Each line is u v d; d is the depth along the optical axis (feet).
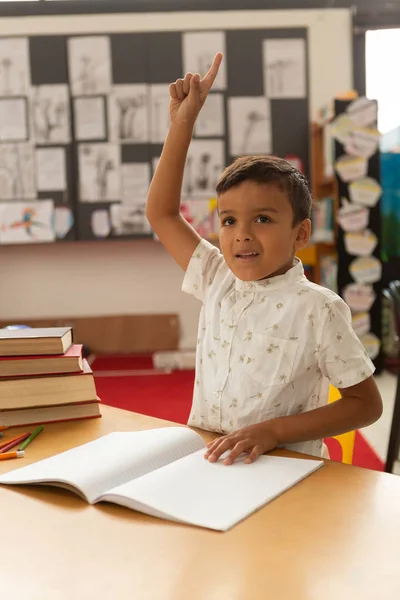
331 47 13.58
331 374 2.85
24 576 1.65
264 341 2.96
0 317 14.16
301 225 2.95
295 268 3.06
